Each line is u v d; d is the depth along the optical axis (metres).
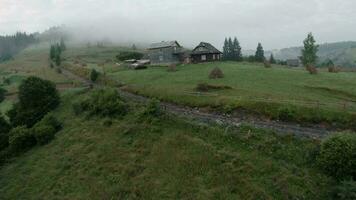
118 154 45.03
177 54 106.31
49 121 60.44
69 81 100.44
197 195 34.47
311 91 56.66
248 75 75.06
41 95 70.06
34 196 43.47
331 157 31.58
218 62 104.81
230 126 43.50
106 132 51.66
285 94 53.31
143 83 73.50
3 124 64.88
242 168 35.66
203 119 46.88
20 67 180.75
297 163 34.62
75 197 40.19
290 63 121.56
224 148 39.75
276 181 32.81
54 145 54.59
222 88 59.00
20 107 69.81
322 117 41.09
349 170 30.39
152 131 46.91
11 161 55.50
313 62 100.69
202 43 106.38
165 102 57.75
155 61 107.94
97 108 58.91
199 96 54.75
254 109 46.34
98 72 94.56
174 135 44.62
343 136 32.66
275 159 35.97
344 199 27.81
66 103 72.38
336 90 55.69
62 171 46.31
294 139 38.06
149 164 41.06
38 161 51.72
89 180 42.34
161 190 36.66
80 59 176.38
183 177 37.34
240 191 33.28
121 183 39.62
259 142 38.97
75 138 53.81
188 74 79.69
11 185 48.06
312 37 99.88
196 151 40.28
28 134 58.25
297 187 31.55
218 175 35.91
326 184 30.97
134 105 56.81
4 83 124.62
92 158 46.41
